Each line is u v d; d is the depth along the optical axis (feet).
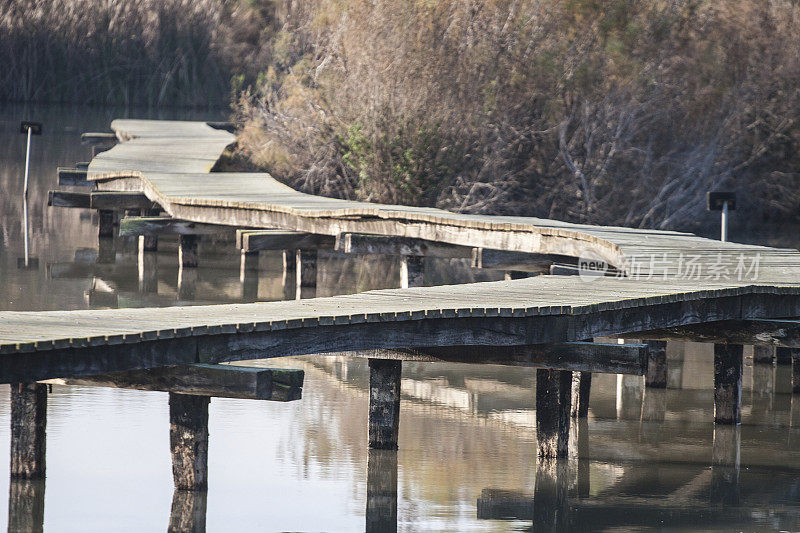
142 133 197.47
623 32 152.97
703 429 73.82
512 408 77.10
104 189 143.95
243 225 113.80
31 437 57.26
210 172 148.15
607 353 60.44
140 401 74.64
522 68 151.33
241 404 75.51
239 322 51.49
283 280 117.80
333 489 58.80
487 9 152.46
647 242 89.40
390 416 65.57
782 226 157.28
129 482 58.18
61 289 107.76
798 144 154.81
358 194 152.46
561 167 151.94
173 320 52.39
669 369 92.07
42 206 159.43
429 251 102.17
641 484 61.87
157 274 118.32
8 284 109.29
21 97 289.33
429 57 150.20
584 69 151.43
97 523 52.21
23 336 46.50
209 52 288.10
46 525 51.72
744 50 153.69
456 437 69.56
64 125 246.68
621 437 71.41
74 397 75.05
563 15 153.99
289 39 195.42
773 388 86.07
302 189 157.07
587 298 63.52
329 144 156.46
